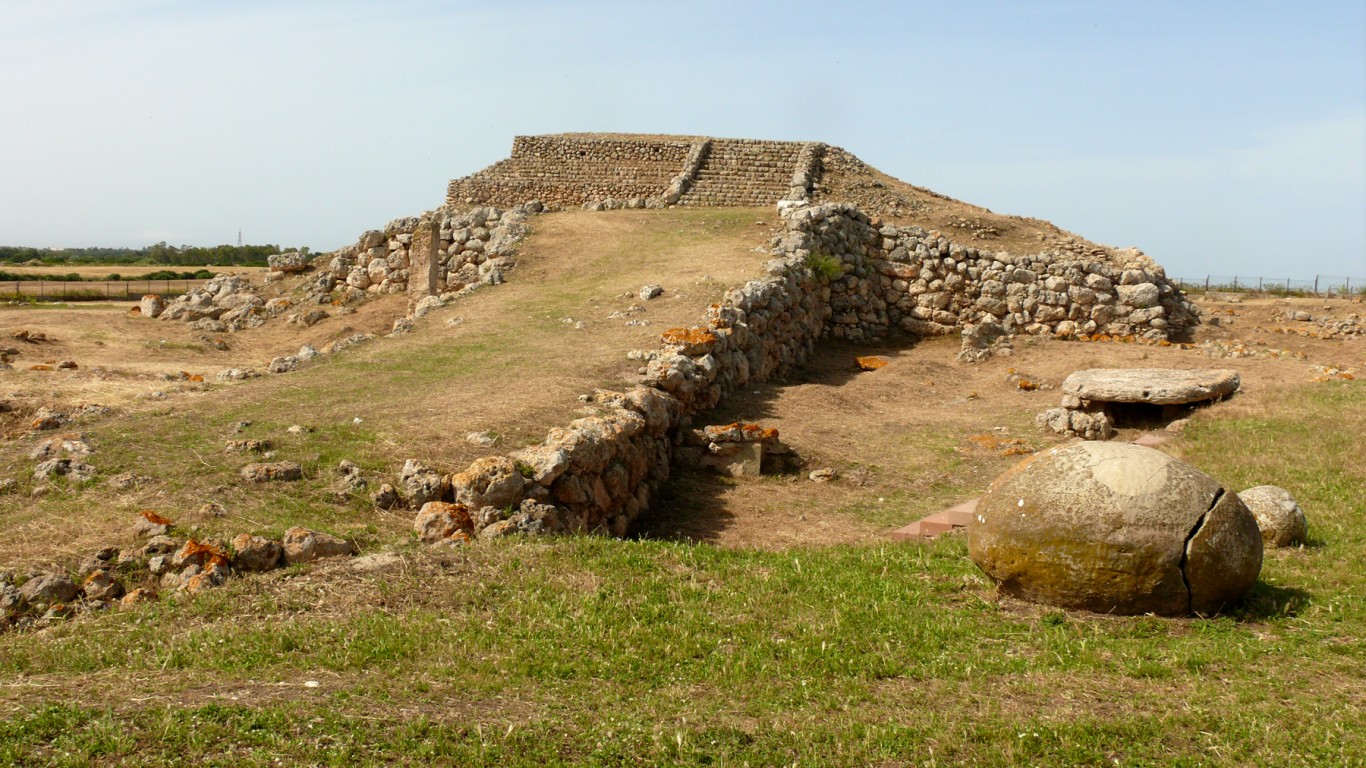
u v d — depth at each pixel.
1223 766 5.43
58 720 5.35
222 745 5.21
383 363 16.08
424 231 26.86
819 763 5.46
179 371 18.00
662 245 27.73
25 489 9.54
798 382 21.62
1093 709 6.12
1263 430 15.44
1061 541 7.57
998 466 15.23
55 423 12.34
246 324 26.62
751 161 39.25
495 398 13.35
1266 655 6.91
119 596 7.88
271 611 7.40
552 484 10.62
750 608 7.85
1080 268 27.86
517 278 25.41
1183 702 6.16
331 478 10.30
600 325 19.33
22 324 24.25
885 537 11.70
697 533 12.06
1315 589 8.49
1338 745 5.62
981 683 6.52
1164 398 17.30
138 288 44.31
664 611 7.70
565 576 8.29
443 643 6.93
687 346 16.94
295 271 30.36
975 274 27.98
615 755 5.45
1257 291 47.50
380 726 5.57
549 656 6.80
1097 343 26.44
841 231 27.95
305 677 6.32
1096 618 7.54
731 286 22.19
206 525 8.83
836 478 14.39
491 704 6.07
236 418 12.22
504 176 40.53
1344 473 12.90
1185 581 7.41
